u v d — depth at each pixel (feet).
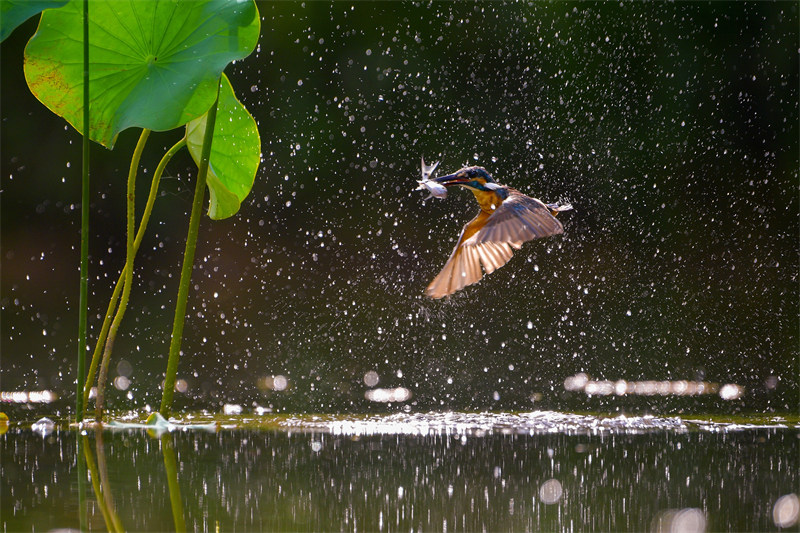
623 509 10.54
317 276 48.83
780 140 54.34
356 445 16.11
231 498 10.97
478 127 53.36
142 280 49.26
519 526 9.68
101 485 11.74
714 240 50.96
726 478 12.74
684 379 31.53
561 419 21.12
